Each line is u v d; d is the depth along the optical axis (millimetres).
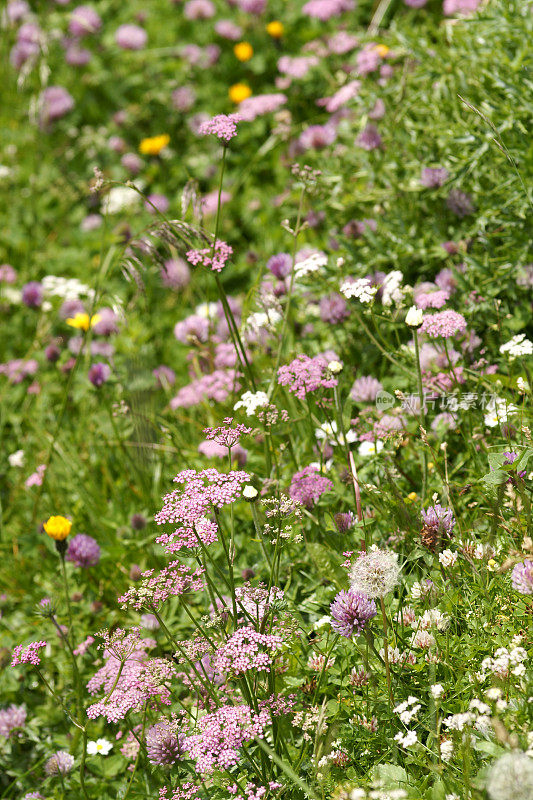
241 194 6609
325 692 2973
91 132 7660
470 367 3781
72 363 5410
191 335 4711
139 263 3732
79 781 3299
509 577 2920
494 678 2654
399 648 2922
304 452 3805
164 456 4531
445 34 5102
